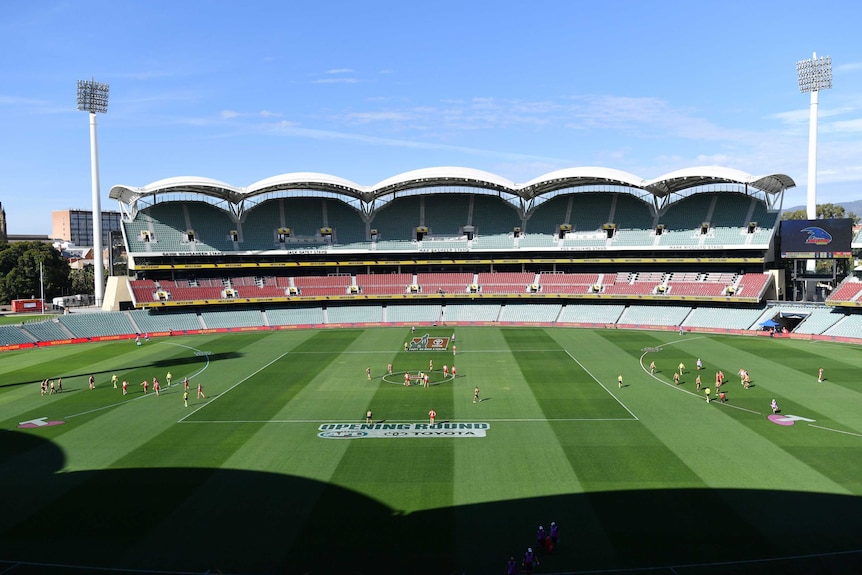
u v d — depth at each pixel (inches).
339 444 1844.2
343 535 1280.8
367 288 4751.5
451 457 1722.4
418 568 1151.0
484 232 4938.5
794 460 1658.5
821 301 4330.7
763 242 4170.8
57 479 1600.6
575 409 2178.9
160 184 4256.9
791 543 1221.1
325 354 3329.2
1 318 4734.3
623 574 1123.3
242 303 4608.8
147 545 1252.5
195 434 1957.4
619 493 1465.3
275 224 4968.0
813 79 4520.2
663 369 2824.8
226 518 1365.7
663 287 4355.3
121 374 2881.4
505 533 1282.0
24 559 1205.1
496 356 3213.6
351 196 5027.1
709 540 1237.7
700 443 1803.6
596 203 4891.7
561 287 4603.8
